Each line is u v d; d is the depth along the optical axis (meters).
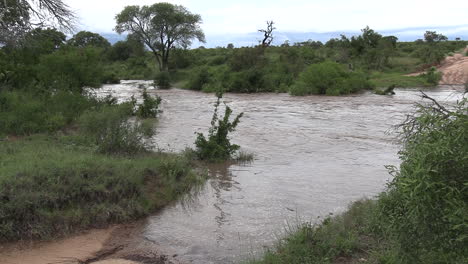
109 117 10.59
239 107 24.75
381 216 4.01
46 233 5.95
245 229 6.46
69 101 15.66
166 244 5.93
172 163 8.93
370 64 58.41
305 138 14.44
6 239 5.73
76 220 6.29
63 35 19.47
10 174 6.63
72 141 11.05
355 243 5.38
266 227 6.53
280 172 9.88
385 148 12.79
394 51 64.62
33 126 12.92
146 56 82.12
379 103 26.75
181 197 7.88
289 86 38.25
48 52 18.73
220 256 5.54
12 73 17.22
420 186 2.98
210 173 9.73
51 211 6.26
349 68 52.69
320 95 33.62
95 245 5.84
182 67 64.50
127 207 6.86
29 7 15.12
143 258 5.50
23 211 5.97
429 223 3.19
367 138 14.45
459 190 3.03
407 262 3.67
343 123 17.98
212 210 7.30
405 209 3.46
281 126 17.14
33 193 6.21
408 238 3.49
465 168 3.02
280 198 7.93
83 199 6.66
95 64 19.34
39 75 17.48
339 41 70.00
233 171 9.95
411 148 3.47
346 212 6.85
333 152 12.20
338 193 8.23
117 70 67.69
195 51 80.50
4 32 14.94
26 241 5.79
